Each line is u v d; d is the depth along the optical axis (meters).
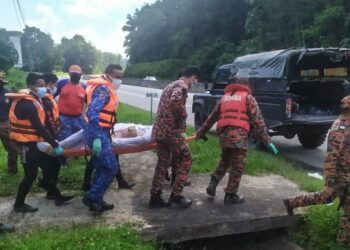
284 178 6.61
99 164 4.90
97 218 4.89
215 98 11.31
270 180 6.48
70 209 5.21
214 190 5.54
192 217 4.92
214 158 7.70
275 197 5.65
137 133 6.05
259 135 5.29
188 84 5.04
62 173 6.57
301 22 35.25
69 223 4.75
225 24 55.22
